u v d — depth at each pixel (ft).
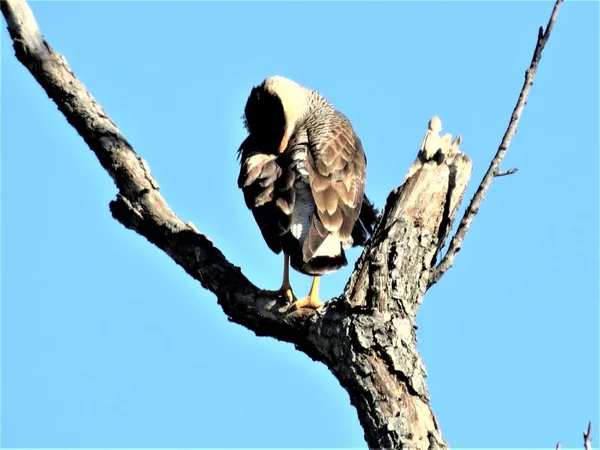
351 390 37.17
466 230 39.65
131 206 45.37
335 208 46.60
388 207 41.52
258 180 47.80
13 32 47.29
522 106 39.04
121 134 46.88
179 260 44.42
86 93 47.34
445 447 35.63
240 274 42.80
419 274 39.52
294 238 45.42
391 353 36.88
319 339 38.63
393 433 35.65
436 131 43.73
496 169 39.55
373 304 38.14
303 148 49.34
